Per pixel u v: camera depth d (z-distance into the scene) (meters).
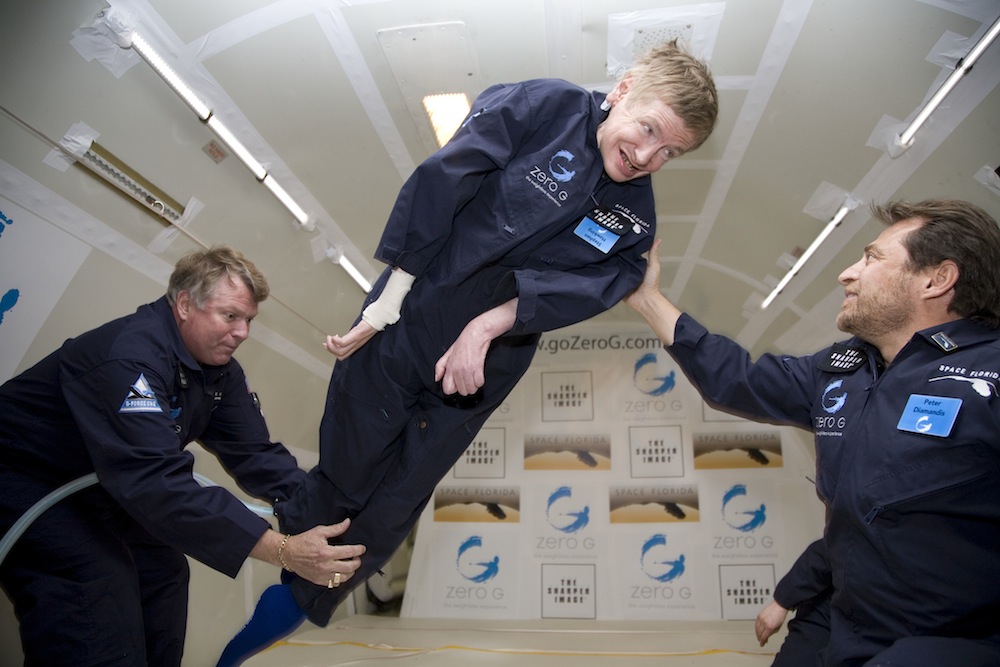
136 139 2.69
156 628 2.37
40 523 1.98
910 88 2.58
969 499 1.62
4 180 2.38
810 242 3.79
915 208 1.97
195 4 2.42
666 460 5.66
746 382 2.30
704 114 1.79
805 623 2.61
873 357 2.00
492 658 3.84
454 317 1.97
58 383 2.10
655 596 5.23
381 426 2.08
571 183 1.86
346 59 2.89
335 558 2.06
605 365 6.02
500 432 5.90
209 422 2.69
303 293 4.19
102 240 2.76
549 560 5.44
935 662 1.46
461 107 3.14
